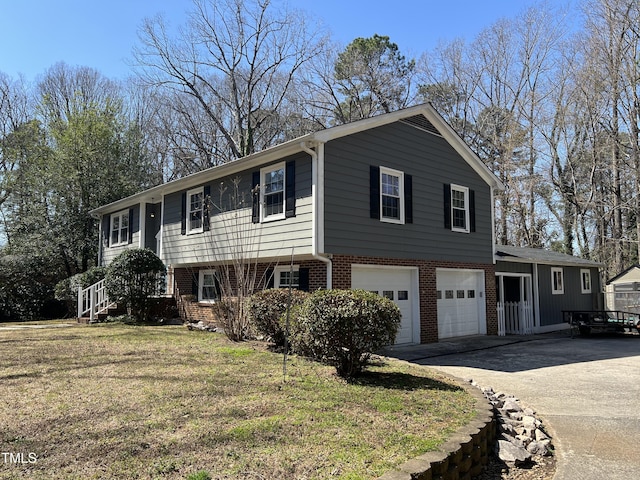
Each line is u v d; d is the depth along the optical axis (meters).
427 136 14.29
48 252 21.59
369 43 32.56
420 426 4.64
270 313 8.97
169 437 4.13
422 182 13.92
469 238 15.36
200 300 16.11
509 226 31.75
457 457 3.99
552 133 29.53
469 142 32.69
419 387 6.36
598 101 26.56
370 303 6.56
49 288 20.84
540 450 5.01
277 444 4.02
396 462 3.66
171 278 17.23
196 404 5.17
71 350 8.73
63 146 22.88
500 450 4.89
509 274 17.47
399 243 12.92
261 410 4.98
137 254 14.73
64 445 3.93
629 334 17.34
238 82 30.47
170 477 3.35
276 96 32.22
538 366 10.25
